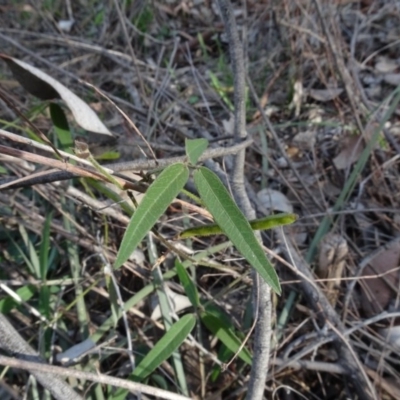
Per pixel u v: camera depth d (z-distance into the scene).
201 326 0.47
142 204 0.22
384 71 0.74
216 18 0.91
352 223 0.56
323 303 0.44
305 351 0.42
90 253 0.51
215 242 0.51
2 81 0.73
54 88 0.43
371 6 0.81
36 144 0.28
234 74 0.41
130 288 0.50
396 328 0.45
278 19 0.70
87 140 0.60
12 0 0.95
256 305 0.36
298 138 0.66
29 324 0.46
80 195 0.45
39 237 0.52
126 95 0.75
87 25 0.94
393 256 0.50
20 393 0.42
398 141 0.64
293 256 0.47
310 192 0.54
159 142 0.63
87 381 0.41
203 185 0.23
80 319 0.45
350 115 0.68
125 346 0.45
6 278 0.49
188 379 0.44
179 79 0.78
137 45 0.86
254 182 0.61
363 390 0.41
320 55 0.72
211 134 0.68
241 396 0.42
